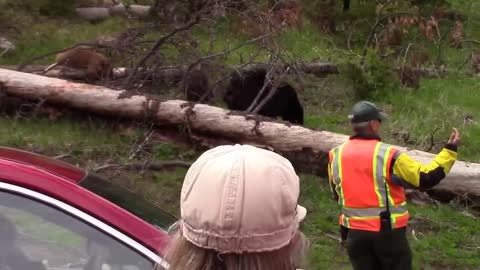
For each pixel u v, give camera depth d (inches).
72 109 390.0
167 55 464.8
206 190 79.4
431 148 374.3
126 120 382.6
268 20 413.1
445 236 291.0
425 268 267.7
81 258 116.9
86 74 425.7
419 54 552.4
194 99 408.5
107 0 753.6
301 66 484.4
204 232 78.8
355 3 745.0
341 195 220.2
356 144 218.7
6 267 117.3
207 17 441.7
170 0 543.5
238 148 82.9
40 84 387.5
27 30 629.9
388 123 428.1
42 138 367.2
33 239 117.0
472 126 438.6
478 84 561.6
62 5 693.9
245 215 77.9
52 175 118.4
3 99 390.9
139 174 335.0
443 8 732.0
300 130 348.5
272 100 390.9
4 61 536.7
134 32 477.1
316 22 685.9
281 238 79.4
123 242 116.3
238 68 401.4
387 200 213.9
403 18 581.3
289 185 80.2
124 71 440.1
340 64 514.0
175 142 372.5
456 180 316.2
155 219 125.7
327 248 278.4
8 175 115.9
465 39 705.0
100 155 354.3
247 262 78.7
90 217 116.7
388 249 216.2
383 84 496.4
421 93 518.0
